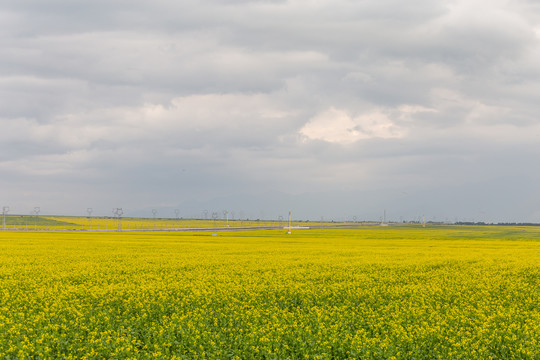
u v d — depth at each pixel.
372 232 172.25
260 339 16.31
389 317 20.69
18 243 76.06
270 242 89.38
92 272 35.56
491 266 42.62
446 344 16.59
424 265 42.47
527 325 19.12
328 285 29.42
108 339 15.95
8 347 15.73
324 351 15.46
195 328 17.86
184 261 45.28
